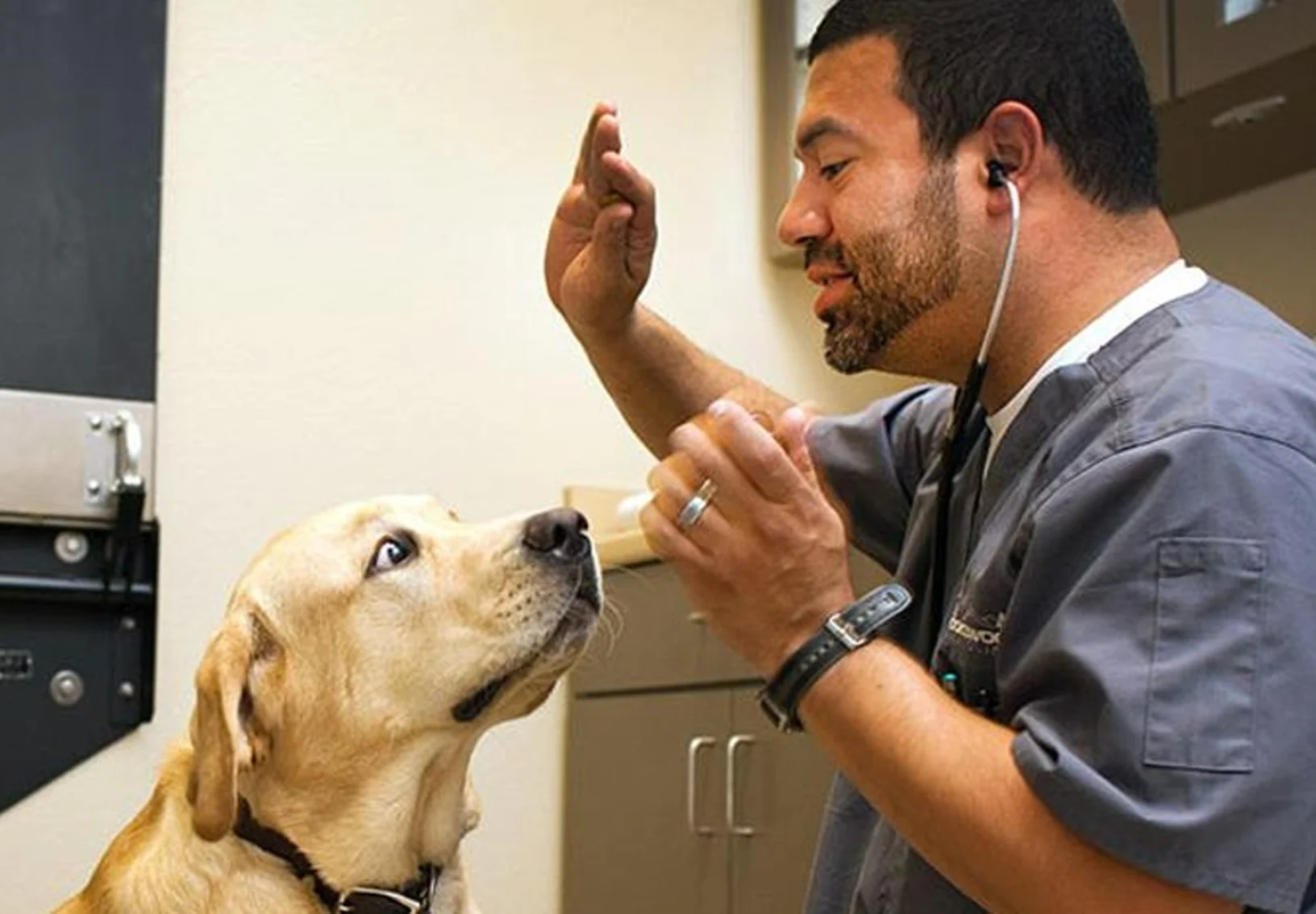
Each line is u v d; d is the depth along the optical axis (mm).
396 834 1604
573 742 2859
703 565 1255
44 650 2449
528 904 2830
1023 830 1160
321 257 2752
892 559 1762
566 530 1618
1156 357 1321
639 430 1900
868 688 1229
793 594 1248
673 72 3121
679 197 3105
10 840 2420
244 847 1562
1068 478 1278
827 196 1476
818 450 1785
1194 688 1124
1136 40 2443
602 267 1738
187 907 1541
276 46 2750
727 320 3129
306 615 1587
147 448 2541
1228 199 2736
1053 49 1397
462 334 2861
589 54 3037
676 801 2602
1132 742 1124
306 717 1576
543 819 2857
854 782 1275
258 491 2654
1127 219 1418
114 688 2490
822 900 1584
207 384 2637
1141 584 1175
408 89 2857
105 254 2547
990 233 1398
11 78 2508
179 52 2670
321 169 2768
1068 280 1406
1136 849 1107
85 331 2518
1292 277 2619
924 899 1399
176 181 2646
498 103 2939
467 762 1675
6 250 2479
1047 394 1376
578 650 1614
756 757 2439
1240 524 1160
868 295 1441
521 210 2939
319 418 2721
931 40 1409
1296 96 2373
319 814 1581
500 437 2877
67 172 2533
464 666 1595
